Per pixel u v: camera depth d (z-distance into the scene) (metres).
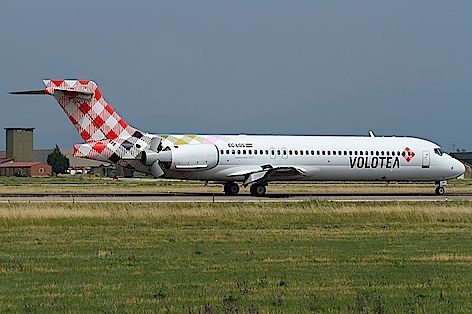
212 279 53.72
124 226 95.62
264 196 156.25
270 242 78.31
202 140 153.50
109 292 48.25
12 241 78.75
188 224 98.25
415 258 65.25
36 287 50.06
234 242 78.31
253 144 155.50
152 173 150.25
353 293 48.16
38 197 145.75
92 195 156.25
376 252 69.56
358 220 105.56
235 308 42.75
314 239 81.62
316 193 177.50
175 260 63.59
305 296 47.09
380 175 165.38
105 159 147.62
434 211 113.06
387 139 167.88
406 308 43.19
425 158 167.50
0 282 52.09
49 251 70.06
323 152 160.12
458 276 55.19
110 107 148.50
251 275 55.62
